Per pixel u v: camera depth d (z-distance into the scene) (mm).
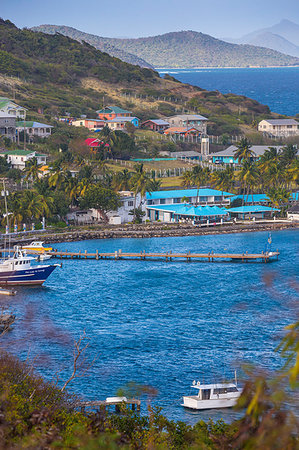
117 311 99562
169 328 88375
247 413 12859
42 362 71938
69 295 111875
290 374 12484
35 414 28312
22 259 119125
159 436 38250
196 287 116062
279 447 12469
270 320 88188
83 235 171000
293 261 143875
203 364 72375
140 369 71062
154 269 135250
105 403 57812
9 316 87375
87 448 24125
